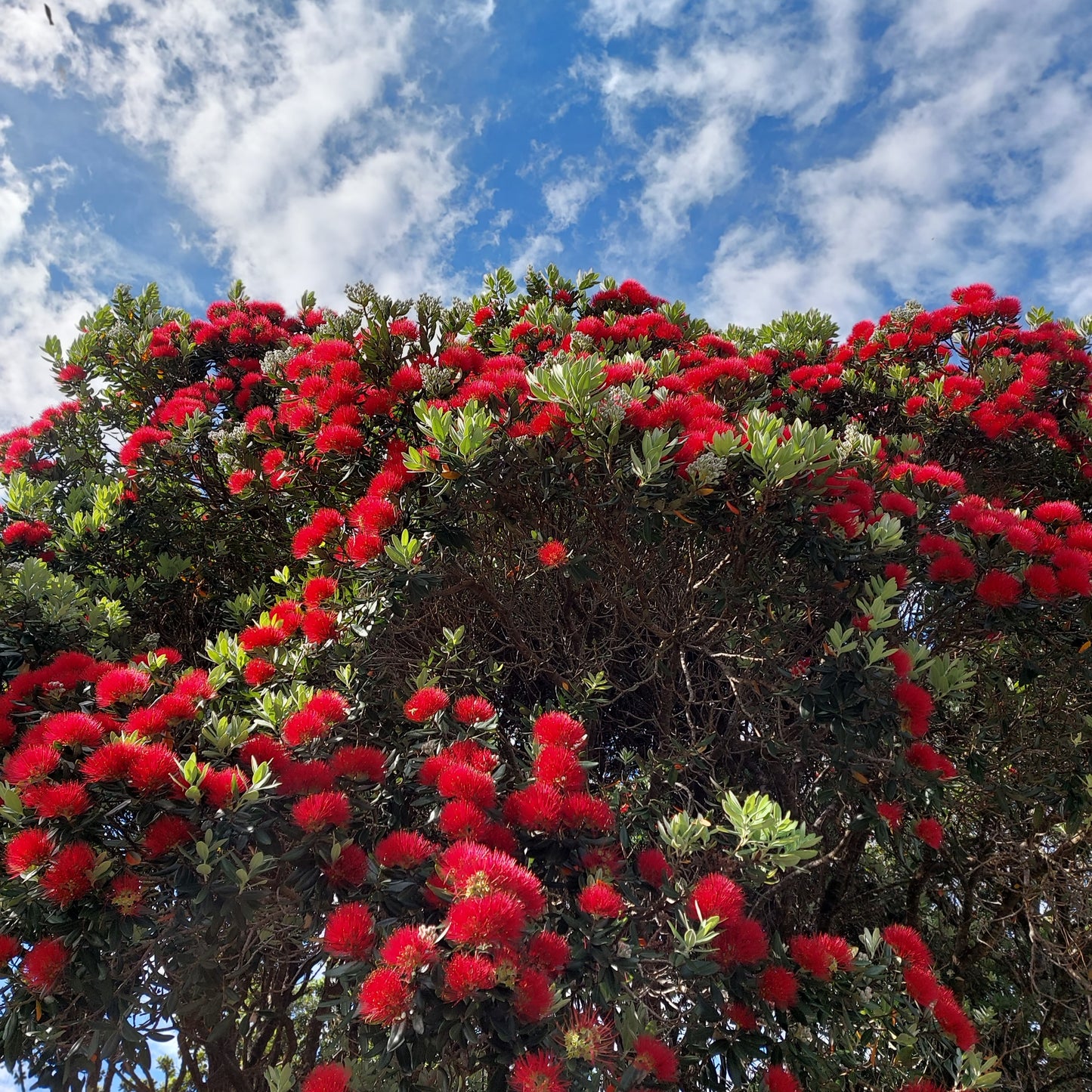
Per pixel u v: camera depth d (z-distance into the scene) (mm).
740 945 2350
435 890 2059
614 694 4727
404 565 3072
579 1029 1960
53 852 2100
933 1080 2701
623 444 3189
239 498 4445
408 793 2826
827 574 3512
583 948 2156
